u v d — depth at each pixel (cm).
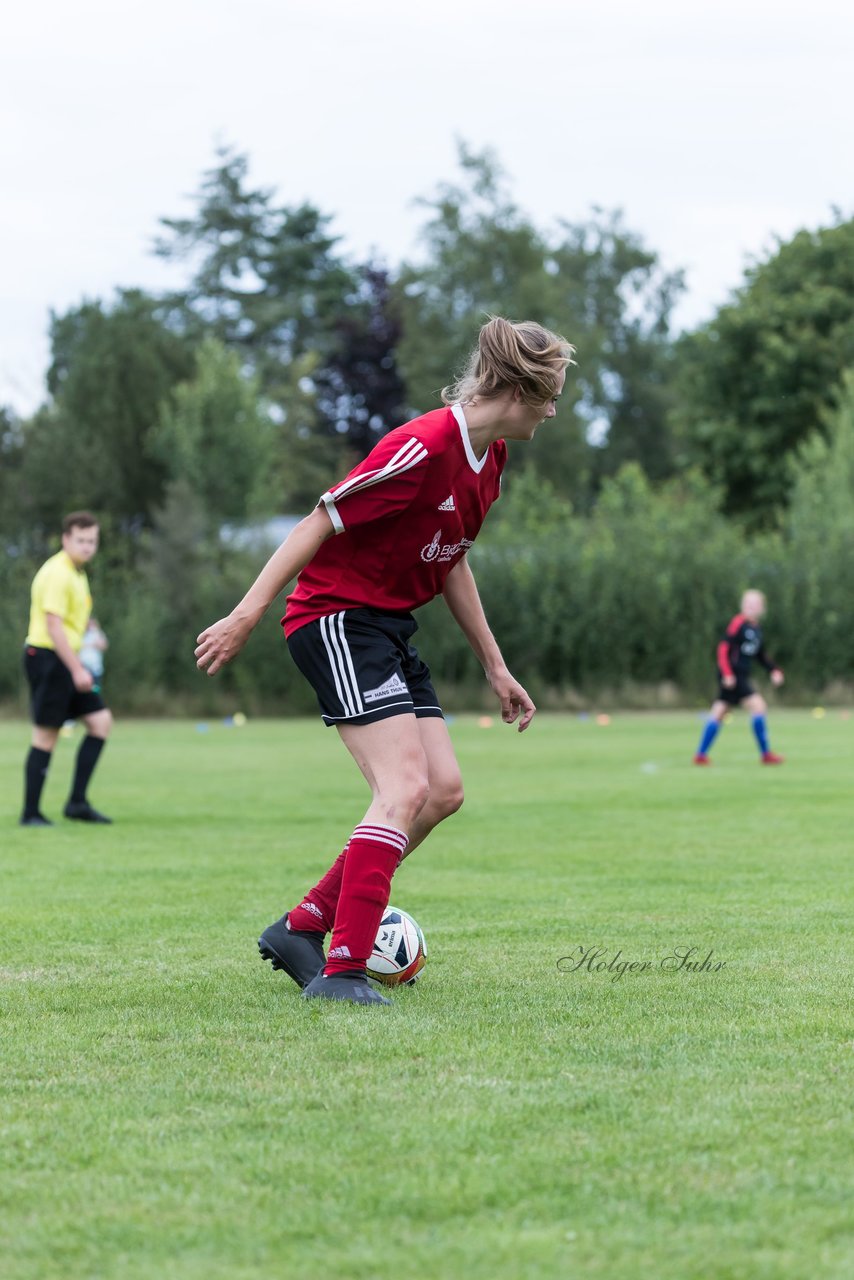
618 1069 484
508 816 1485
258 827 1416
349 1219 350
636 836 1301
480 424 600
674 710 4269
